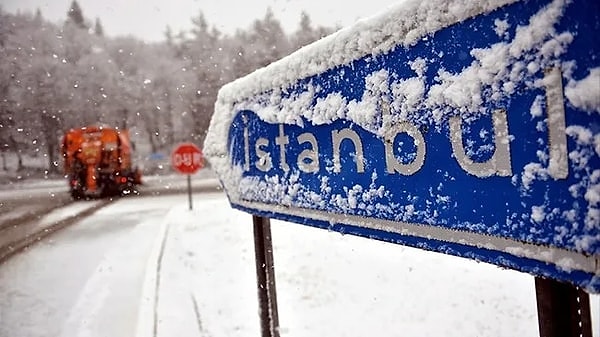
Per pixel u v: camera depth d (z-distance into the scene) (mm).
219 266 6289
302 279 5328
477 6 860
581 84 686
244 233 8641
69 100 57594
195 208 14031
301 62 1525
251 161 1961
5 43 54812
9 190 29609
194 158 13688
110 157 21719
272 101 1753
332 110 1371
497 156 840
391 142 1131
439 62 968
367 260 5930
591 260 683
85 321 4891
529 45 767
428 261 5699
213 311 4562
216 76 62438
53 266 7445
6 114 51000
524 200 792
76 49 65375
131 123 64062
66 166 21609
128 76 67125
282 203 1711
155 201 18578
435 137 990
